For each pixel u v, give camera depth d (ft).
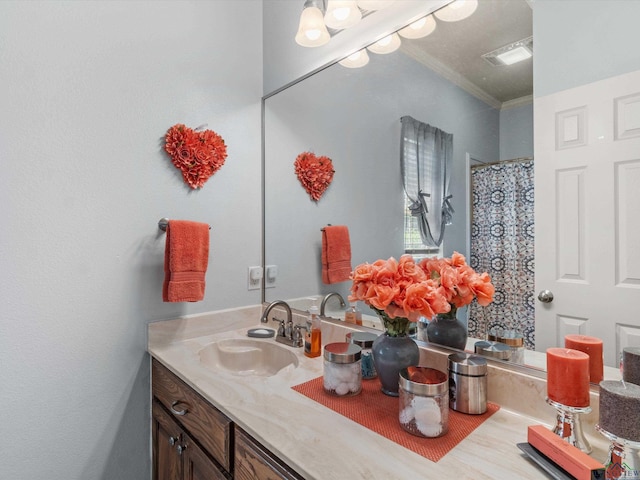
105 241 4.34
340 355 3.19
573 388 2.33
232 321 5.44
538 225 2.96
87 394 4.22
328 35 4.90
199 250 4.66
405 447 2.37
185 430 3.71
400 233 4.08
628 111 2.51
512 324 3.06
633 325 2.48
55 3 4.04
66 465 4.09
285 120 5.58
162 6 4.86
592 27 2.68
